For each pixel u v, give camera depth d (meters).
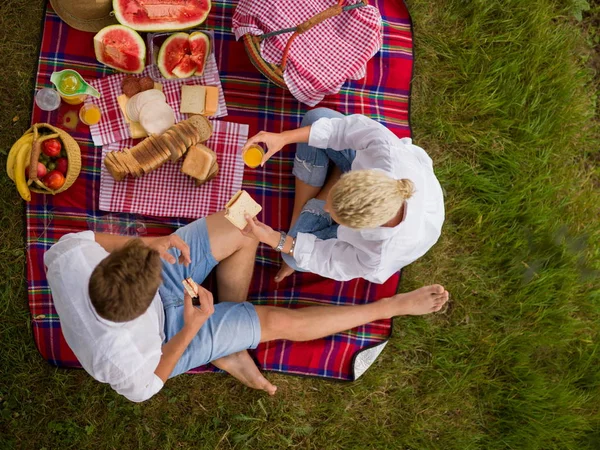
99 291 1.94
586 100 3.74
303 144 3.12
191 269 2.89
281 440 3.41
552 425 3.49
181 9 3.11
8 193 3.29
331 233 3.07
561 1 3.69
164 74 3.21
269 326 3.03
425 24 3.58
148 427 3.35
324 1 3.02
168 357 2.59
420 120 3.58
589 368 3.60
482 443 3.56
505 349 3.55
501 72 3.59
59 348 3.24
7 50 3.32
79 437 3.29
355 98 3.43
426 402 3.53
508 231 3.60
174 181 3.28
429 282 3.57
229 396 3.42
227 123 3.33
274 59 2.99
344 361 3.40
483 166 3.65
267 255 3.40
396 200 2.21
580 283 3.63
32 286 3.22
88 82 3.26
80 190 3.25
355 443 3.46
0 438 3.22
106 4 3.05
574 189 3.70
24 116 3.31
